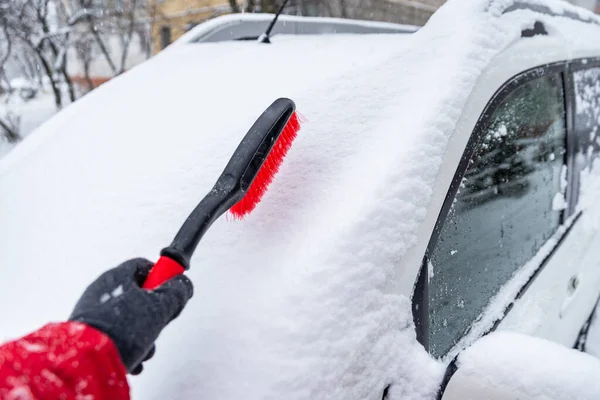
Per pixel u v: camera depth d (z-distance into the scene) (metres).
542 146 1.52
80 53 8.73
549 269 1.51
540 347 0.83
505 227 1.32
